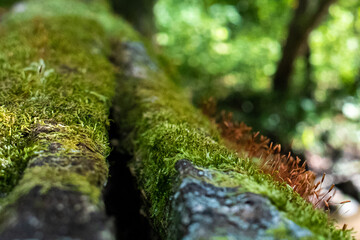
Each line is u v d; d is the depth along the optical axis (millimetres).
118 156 1974
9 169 1182
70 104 1681
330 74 8289
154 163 1554
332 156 6266
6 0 7469
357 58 7828
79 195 980
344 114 7062
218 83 7363
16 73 1987
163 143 1585
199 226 1004
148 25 7102
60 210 912
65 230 855
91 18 4426
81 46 2959
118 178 1896
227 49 7668
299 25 6117
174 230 1159
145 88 2521
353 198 5105
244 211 1064
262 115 6219
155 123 1873
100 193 1064
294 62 6652
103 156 1361
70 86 1941
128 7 6840
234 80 7801
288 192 1354
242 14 8320
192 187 1184
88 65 2492
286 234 996
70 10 4941
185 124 1867
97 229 872
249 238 971
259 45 7973
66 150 1244
